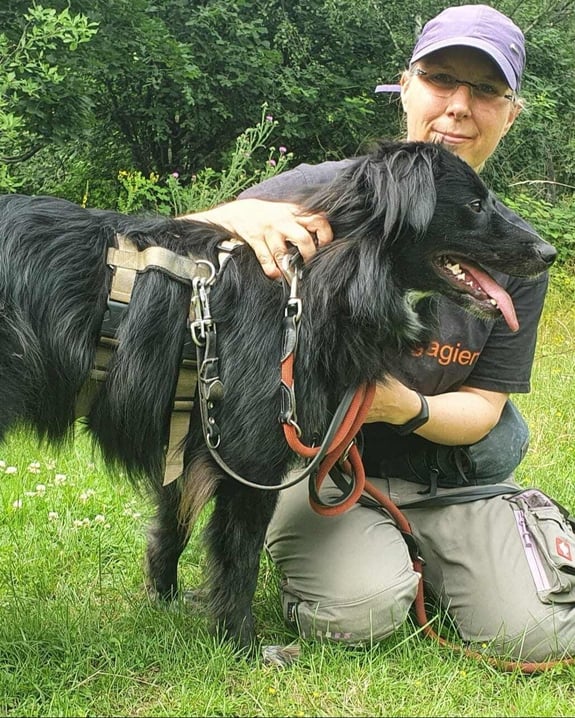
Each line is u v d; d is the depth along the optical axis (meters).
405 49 14.73
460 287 2.81
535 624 2.82
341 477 3.02
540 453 4.93
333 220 2.68
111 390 2.60
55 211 2.63
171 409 2.66
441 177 2.73
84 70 10.83
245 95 13.59
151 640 2.81
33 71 8.57
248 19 14.36
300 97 14.06
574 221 11.55
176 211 8.00
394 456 3.19
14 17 9.62
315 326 2.61
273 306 2.63
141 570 3.41
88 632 2.89
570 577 2.88
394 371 2.87
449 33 3.17
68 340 2.53
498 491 3.20
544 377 6.70
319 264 2.63
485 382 3.18
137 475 2.82
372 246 2.62
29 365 2.51
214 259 2.67
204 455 2.70
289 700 2.54
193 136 14.34
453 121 3.23
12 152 11.62
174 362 2.60
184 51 12.52
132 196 8.70
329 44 14.98
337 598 2.83
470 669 2.73
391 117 14.90
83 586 3.31
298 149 15.02
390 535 3.01
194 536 3.71
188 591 3.28
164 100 13.59
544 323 8.88
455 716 2.47
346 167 2.76
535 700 2.53
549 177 15.25
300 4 14.65
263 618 3.14
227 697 2.54
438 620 3.07
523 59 3.31
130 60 12.38
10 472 4.11
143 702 2.56
